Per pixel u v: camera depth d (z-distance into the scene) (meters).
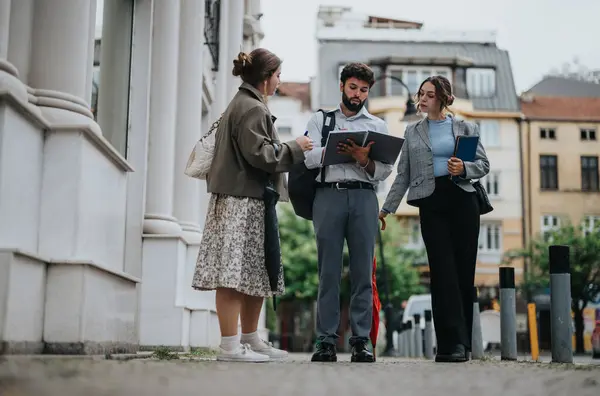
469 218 6.57
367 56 58.34
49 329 4.64
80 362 3.95
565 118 57.44
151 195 8.70
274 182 5.66
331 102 58.09
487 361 6.80
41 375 2.91
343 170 6.43
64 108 5.24
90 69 6.25
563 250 6.53
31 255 4.35
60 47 5.34
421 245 53.75
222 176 5.39
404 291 44.81
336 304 6.38
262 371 3.83
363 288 6.39
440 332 6.45
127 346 5.77
